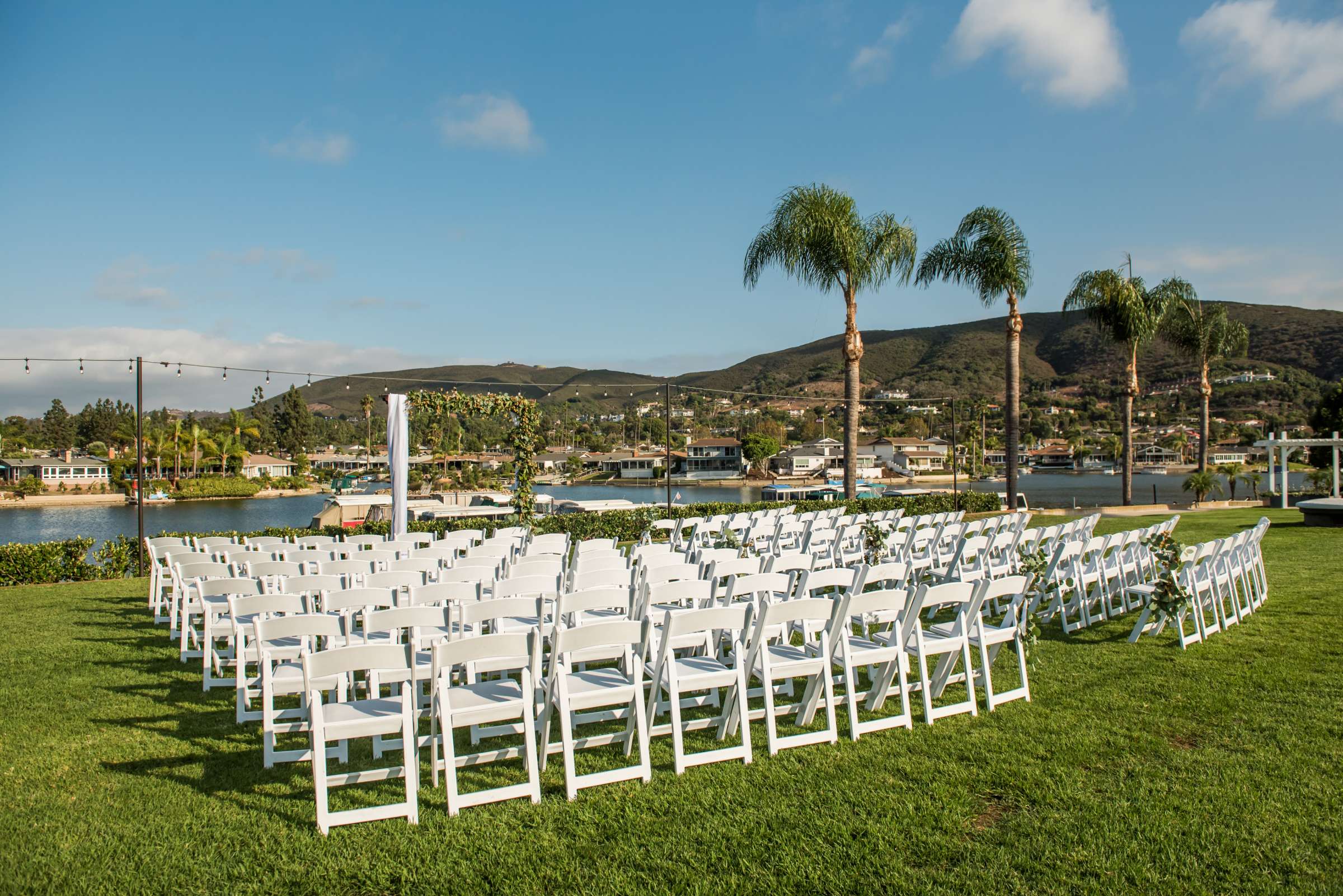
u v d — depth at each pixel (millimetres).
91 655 7016
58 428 102188
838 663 5055
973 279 21281
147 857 3459
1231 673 5816
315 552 8078
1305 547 13164
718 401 173500
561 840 3580
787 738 4656
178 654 7059
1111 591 8500
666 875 3256
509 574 7066
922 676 5051
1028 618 7074
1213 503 27203
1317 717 4840
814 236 18547
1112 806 3750
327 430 136625
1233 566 7715
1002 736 4730
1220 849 3342
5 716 5359
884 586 8906
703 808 3871
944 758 4426
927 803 3846
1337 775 4016
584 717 4715
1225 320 31953
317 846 3557
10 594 10695
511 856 3439
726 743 4840
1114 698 5359
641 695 4246
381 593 5188
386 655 3818
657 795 4039
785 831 3613
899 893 3086
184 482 71500
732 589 5406
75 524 45875
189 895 3170
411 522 15586
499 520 15867
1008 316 21469
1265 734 4598
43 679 6242
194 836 3656
